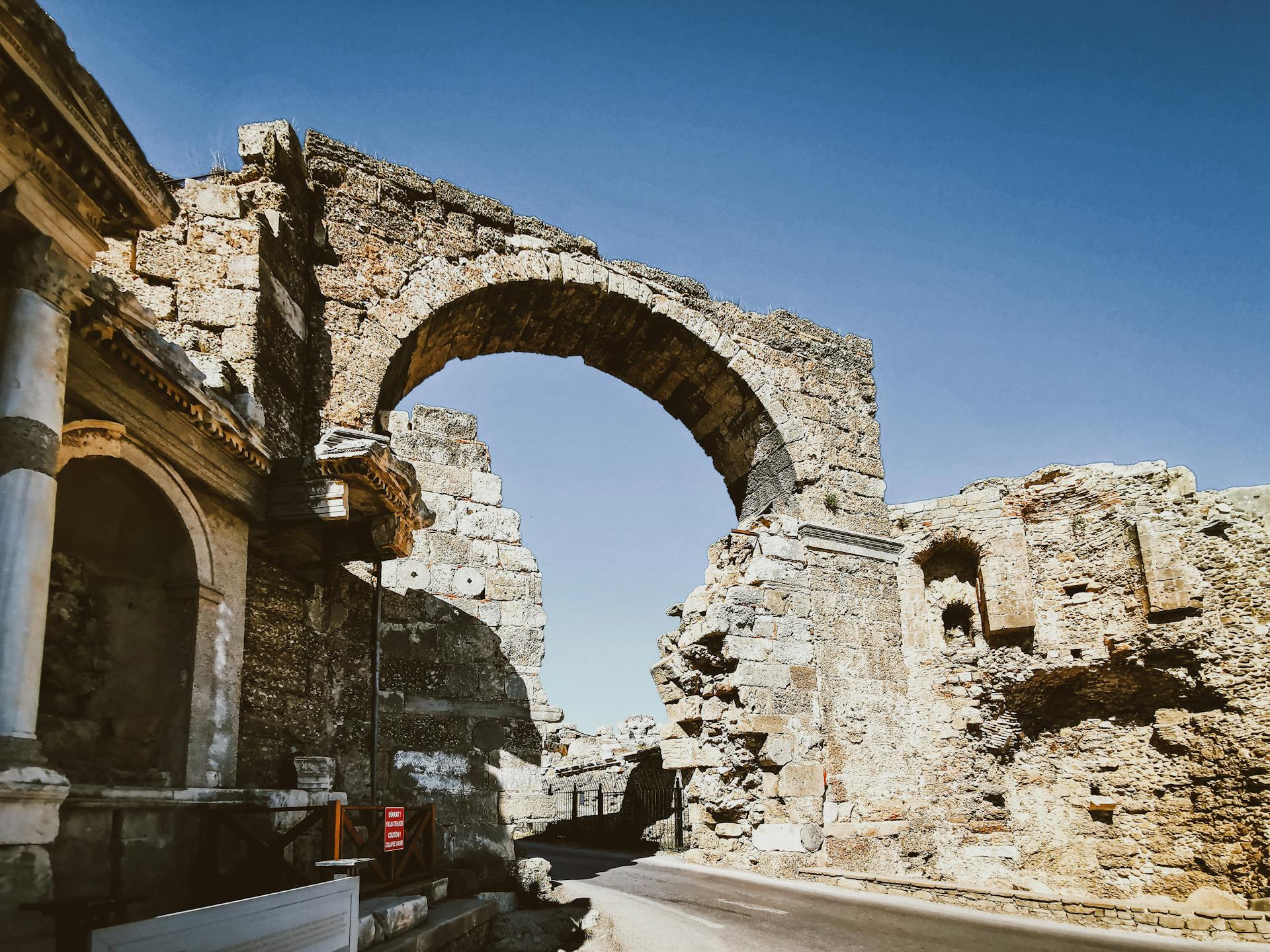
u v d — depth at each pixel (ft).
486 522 49.96
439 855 42.32
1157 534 56.59
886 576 61.67
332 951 19.66
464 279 51.08
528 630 48.67
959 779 58.34
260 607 34.53
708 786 57.72
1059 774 58.54
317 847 32.71
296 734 35.91
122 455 26.25
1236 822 51.42
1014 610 59.57
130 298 24.90
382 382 46.52
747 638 55.36
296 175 45.39
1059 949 32.86
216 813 27.48
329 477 33.06
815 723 55.72
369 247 48.39
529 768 46.19
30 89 19.54
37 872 18.83
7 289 20.70
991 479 63.26
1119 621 57.36
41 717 26.20
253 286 38.29
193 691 28.78
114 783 26.45
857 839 54.29
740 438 64.75
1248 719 51.83
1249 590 53.52
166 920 14.78
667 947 33.14
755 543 59.26
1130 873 54.39
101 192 22.24
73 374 24.00
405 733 43.39
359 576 42.68
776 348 62.69
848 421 63.82
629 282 58.03
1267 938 35.65
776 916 38.65
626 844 77.46
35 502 19.98
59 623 27.50
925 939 34.14
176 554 29.86
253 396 35.37
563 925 36.83
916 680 60.64
